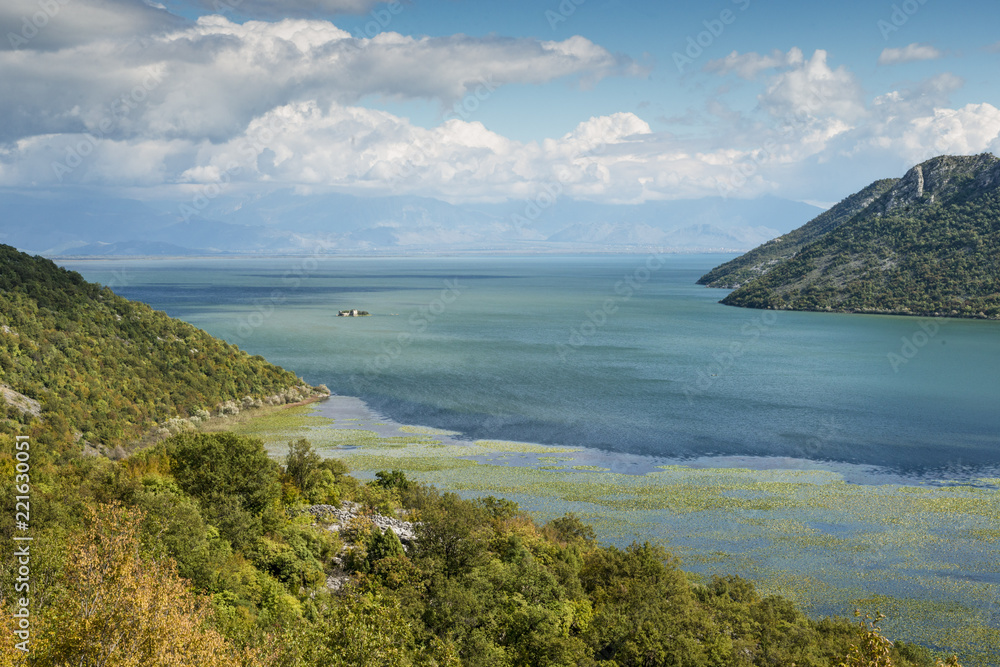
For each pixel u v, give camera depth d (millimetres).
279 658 31406
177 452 66625
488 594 50750
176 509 49500
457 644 43312
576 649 45844
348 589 50875
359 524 61656
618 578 58406
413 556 55688
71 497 51531
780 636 50031
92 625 26312
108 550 30297
